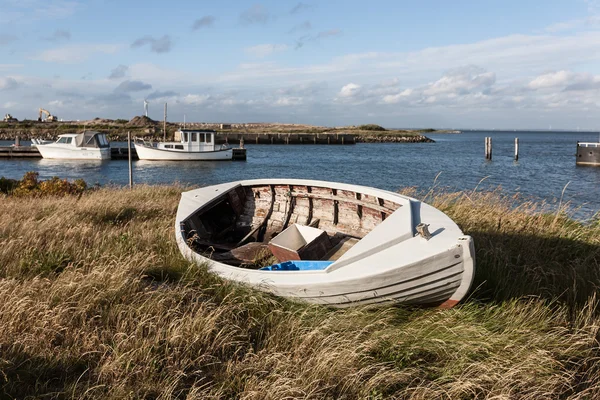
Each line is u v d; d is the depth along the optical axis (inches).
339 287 173.0
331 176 1259.2
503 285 202.7
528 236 277.0
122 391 131.7
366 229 267.4
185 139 1615.4
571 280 209.9
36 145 1588.3
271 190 328.2
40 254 241.0
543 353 150.9
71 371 145.3
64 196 490.0
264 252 254.1
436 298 175.6
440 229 185.8
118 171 1326.3
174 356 153.7
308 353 157.2
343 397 133.8
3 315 167.0
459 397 135.3
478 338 160.2
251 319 177.9
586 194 897.5
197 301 182.9
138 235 293.0
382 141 3796.8
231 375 145.1
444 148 2930.6
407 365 150.6
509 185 1054.4
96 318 177.9
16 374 138.9
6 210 377.7
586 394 137.8
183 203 299.6
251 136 2984.7
